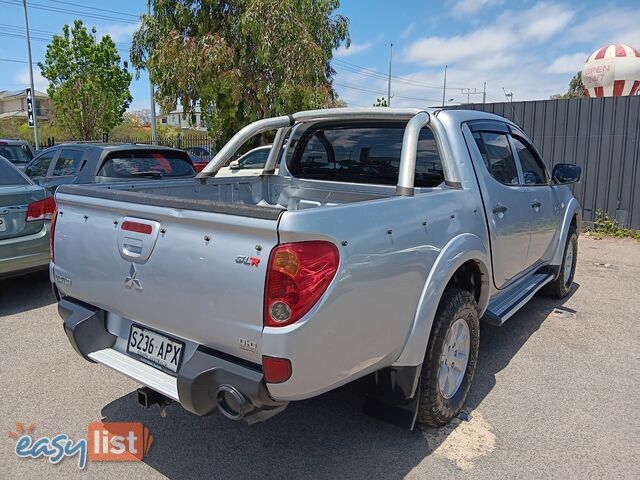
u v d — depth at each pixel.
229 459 2.87
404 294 2.62
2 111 66.25
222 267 2.22
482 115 3.97
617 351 4.34
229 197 4.30
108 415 3.32
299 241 2.09
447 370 3.10
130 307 2.67
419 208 2.80
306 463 2.83
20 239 5.25
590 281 6.58
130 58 14.11
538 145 10.14
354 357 2.39
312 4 13.90
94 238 2.81
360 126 3.99
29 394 3.56
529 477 2.71
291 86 12.57
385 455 2.89
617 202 9.59
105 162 6.80
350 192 4.04
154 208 2.47
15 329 4.76
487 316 3.68
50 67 24.42
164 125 65.50
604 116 9.45
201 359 2.35
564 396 3.57
